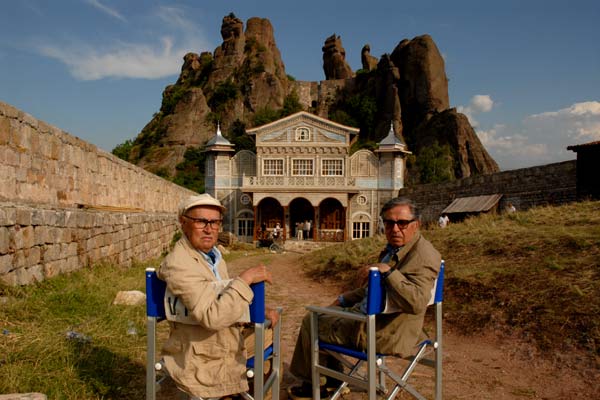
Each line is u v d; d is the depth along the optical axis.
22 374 3.88
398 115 89.69
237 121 90.94
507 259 8.20
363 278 3.29
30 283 7.28
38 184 11.82
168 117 91.50
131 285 8.85
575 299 5.84
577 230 8.91
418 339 3.70
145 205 23.67
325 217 41.31
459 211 28.84
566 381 4.43
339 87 104.00
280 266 17.38
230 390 2.89
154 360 3.03
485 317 6.27
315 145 40.53
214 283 2.91
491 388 4.39
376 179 40.75
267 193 39.91
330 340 3.66
